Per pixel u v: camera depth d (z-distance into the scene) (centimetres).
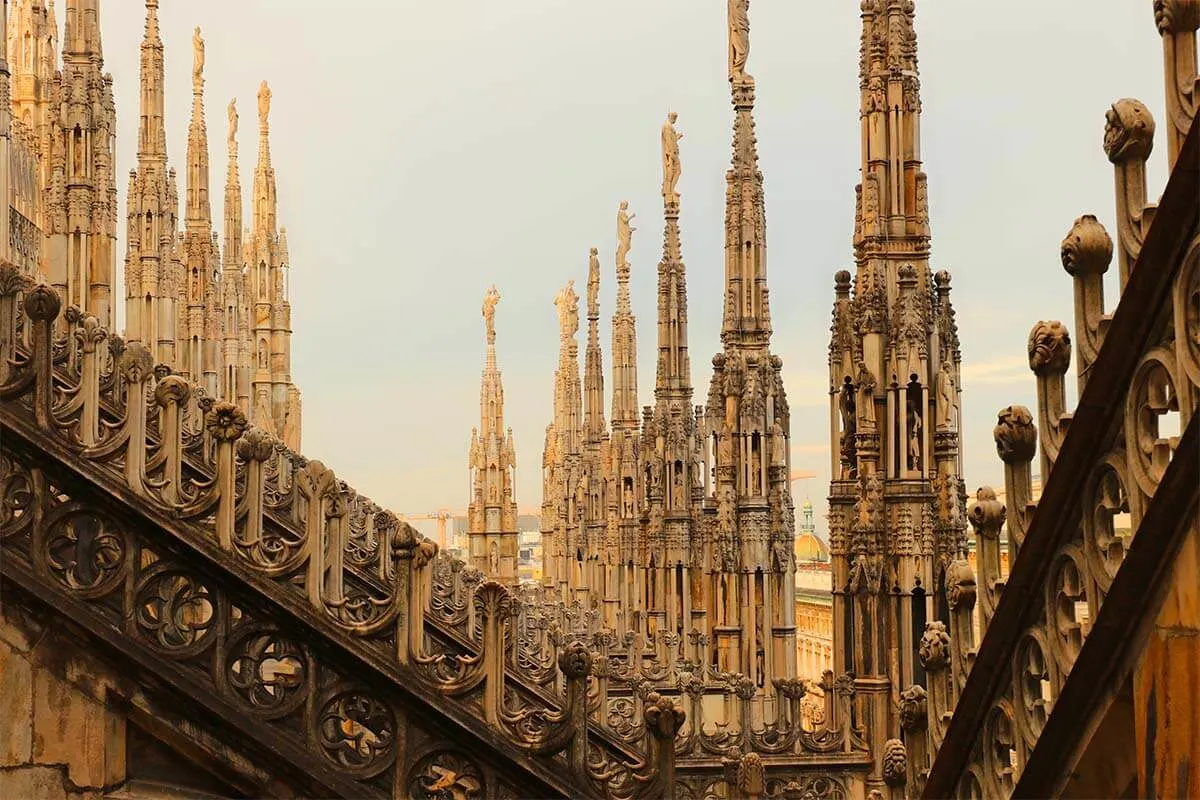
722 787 1764
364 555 1570
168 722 782
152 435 1209
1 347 816
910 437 1695
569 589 6269
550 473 7531
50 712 774
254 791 782
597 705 1512
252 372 5884
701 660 2945
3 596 777
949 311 1738
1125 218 545
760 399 2650
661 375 3788
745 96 2753
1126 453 538
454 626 1598
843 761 1719
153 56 3578
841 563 1803
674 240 3881
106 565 849
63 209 2680
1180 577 502
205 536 805
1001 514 668
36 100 4438
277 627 803
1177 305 498
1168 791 507
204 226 4362
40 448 799
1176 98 515
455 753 797
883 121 1745
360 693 798
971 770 682
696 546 3534
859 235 1769
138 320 3522
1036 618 616
